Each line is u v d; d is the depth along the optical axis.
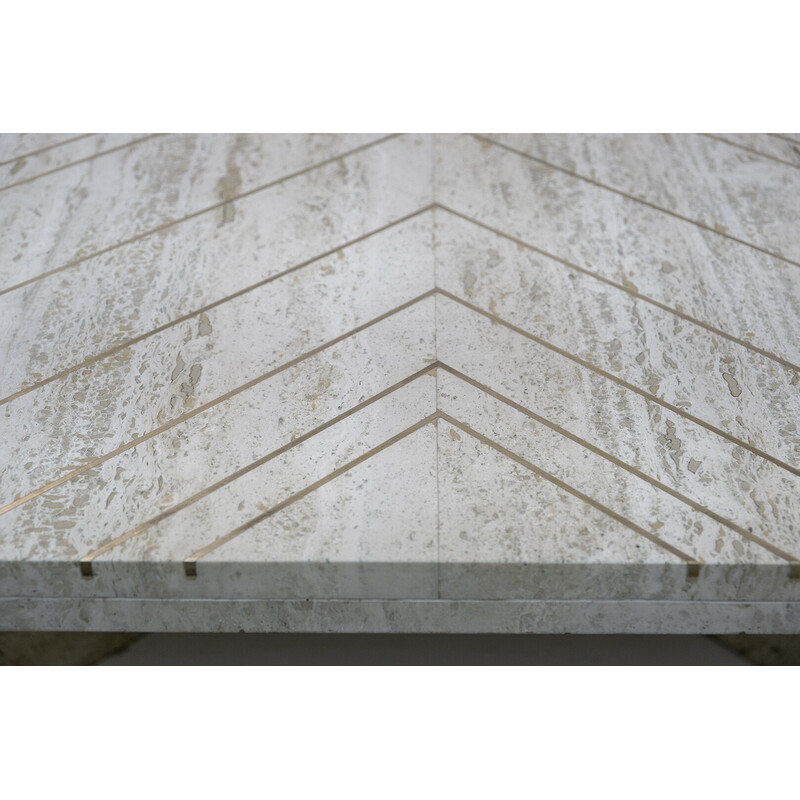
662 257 2.71
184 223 2.86
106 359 2.44
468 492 2.12
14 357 2.45
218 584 2.04
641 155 3.13
